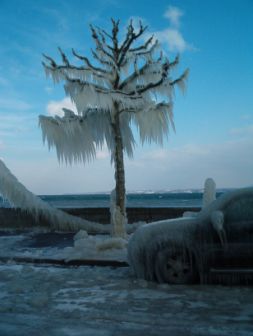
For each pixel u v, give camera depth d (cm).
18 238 1353
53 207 1543
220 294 584
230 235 639
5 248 1123
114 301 559
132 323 460
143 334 421
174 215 1539
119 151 1238
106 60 1269
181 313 495
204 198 1147
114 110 1246
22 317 492
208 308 514
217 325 447
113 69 1271
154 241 673
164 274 660
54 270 828
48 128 1295
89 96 1155
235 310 504
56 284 683
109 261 870
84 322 468
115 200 1241
